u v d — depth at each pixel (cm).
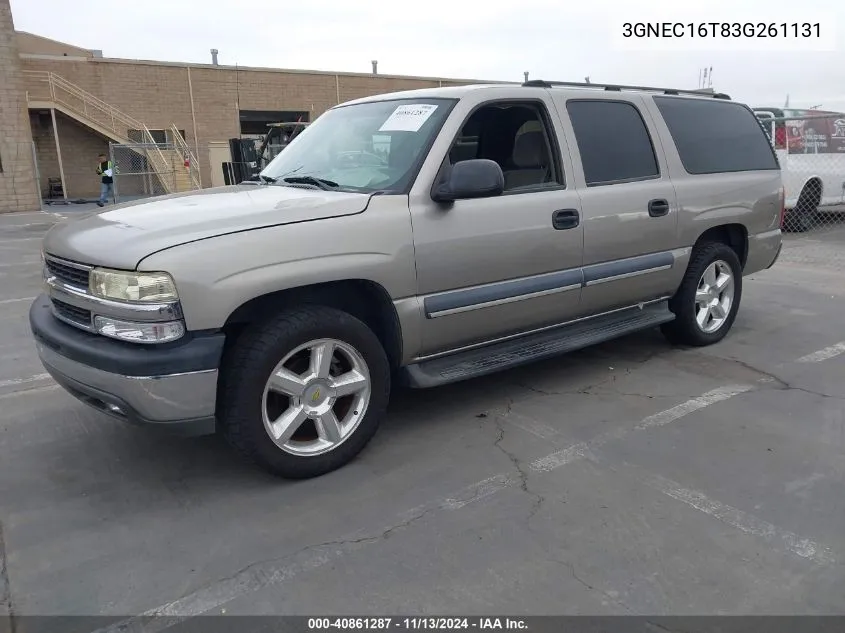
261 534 314
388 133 420
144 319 307
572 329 480
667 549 297
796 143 1198
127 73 2705
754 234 591
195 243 314
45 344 355
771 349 568
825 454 381
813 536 305
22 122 2045
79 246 336
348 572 286
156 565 293
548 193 436
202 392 319
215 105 2923
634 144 498
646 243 496
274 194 392
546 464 375
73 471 379
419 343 390
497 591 272
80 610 266
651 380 499
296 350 343
